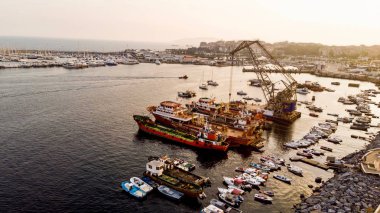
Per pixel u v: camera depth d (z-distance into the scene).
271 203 76.31
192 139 115.50
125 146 110.12
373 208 68.38
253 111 164.75
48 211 68.38
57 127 125.31
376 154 103.25
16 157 94.25
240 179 85.25
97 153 101.69
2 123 126.00
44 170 87.06
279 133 139.62
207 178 85.38
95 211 69.75
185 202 75.56
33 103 163.12
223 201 75.94
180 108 143.62
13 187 76.94
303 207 72.38
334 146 124.06
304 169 97.94
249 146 116.44
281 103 162.12
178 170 89.25
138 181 81.69
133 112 158.12
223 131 126.31
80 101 175.50
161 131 121.62
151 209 72.00
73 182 81.50
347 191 77.06
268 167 95.75
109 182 82.94
